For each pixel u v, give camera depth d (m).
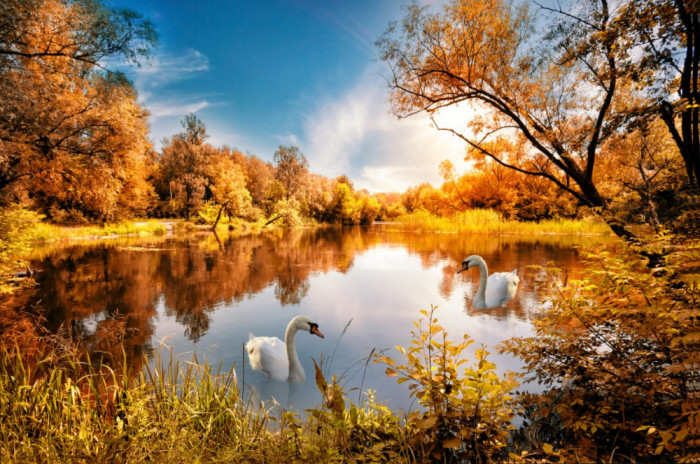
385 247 22.23
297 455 2.50
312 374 4.67
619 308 2.65
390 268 14.00
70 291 10.17
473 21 7.64
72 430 2.73
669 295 2.42
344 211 74.50
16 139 13.97
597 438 2.59
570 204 10.92
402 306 8.30
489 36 7.73
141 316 7.73
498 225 33.09
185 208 54.34
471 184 40.31
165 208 56.19
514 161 10.66
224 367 4.98
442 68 8.16
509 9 7.62
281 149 74.81
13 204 11.62
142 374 3.25
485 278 7.98
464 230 34.28
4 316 7.57
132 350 5.71
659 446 1.96
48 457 2.34
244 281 11.52
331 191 85.69
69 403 3.02
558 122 7.54
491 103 7.71
